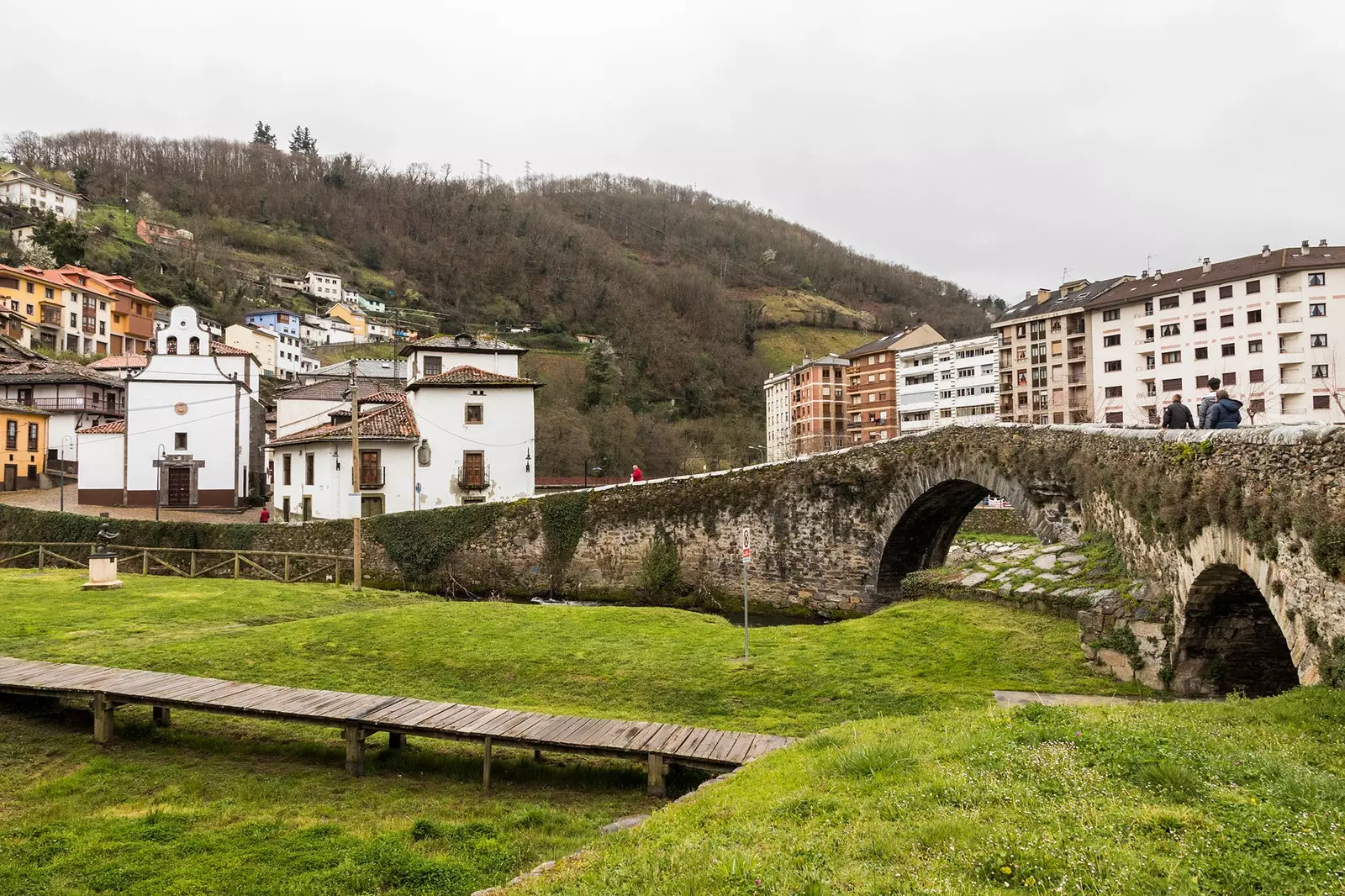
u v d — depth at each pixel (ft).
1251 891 14.29
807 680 44.42
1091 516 56.90
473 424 131.23
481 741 31.40
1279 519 30.45
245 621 60.18
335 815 28.17
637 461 248.52
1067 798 19.01
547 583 103.60
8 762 33.04
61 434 166.91
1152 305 202.80
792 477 92.27
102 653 47.50
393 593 78.79
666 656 49.55
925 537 86.33
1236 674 41.16
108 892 21.88
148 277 311.88
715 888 15.75
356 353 348.79
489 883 22.29
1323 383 174.60
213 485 142.72
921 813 18.80
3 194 331.98
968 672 45.50
